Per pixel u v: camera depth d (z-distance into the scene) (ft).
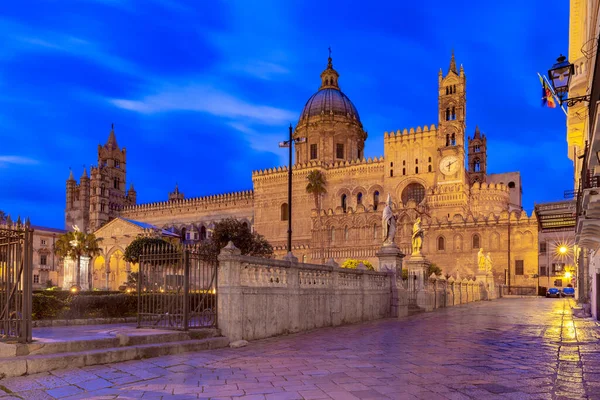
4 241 37.83
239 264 49.11
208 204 422.41
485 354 40.57
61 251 223.30
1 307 38.65
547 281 276.00
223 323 47.98
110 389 29.22
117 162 508.12
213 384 29.96
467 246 285.64
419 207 308.19
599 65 46.29
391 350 43.04
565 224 151.94
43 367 32.71
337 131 388.78
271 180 382.01
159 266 54.65
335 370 33.78
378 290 82.53
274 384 29.71
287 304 56.59
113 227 369.71
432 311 103.55
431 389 28.07
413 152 329.31
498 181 413.18
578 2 84.17
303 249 345.72
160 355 40.14
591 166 54.24
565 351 42.19
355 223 327.06
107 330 46.65
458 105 315.78
